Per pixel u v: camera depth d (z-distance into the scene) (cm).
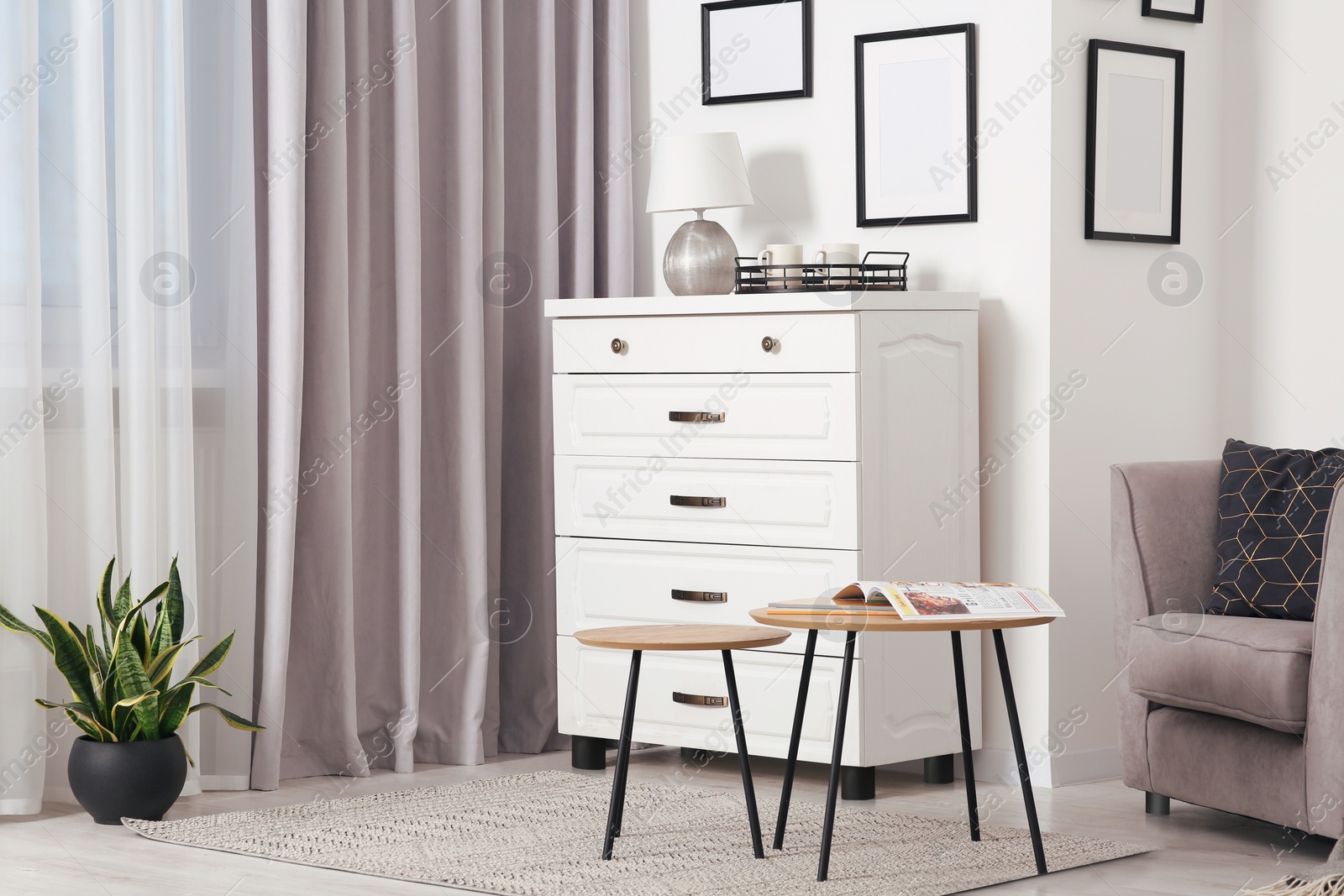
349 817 319
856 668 340
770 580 353
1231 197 397
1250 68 393
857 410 339
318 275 362
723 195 384
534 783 358
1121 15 374
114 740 315
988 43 369
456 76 388
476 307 389
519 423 412
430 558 392
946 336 358
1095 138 367
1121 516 329
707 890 261
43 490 318
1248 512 323
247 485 350
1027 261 364
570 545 381
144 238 329
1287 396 387
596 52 421
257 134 354
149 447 330
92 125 322
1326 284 379
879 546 345
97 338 324
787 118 404
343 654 365
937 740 358
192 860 284
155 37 332
